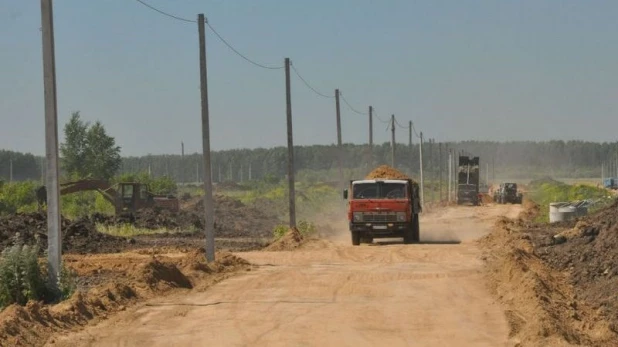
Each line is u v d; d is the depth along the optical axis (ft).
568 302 105.70
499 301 111.55
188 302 115.14
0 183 409.28
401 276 142.82
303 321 98.27
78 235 245.65
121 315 104.27
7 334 86.38
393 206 213.05
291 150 251.19
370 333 90.27
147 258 193.06
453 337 87.25
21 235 228.02
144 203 353.72
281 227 266.57
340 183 342.23
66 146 581.94
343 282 136.05
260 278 143.33
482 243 208.54
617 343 84.17
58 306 104.27
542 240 193.77
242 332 91.56
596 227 173.47
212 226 167.32
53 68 123.44
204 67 169.99
